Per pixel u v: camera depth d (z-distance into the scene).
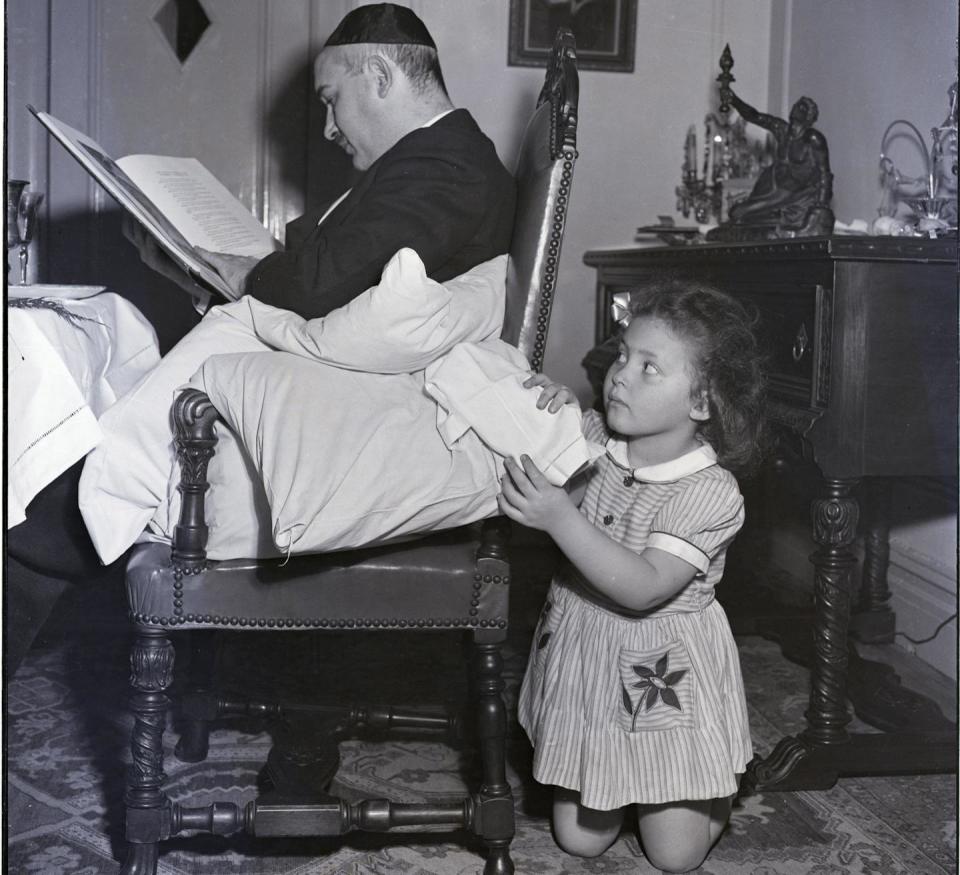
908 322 2.39
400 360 1.87
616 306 2.35
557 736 2.00
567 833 2.08
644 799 1.91
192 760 2.43
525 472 1.83
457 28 4.38
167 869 1.99
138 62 4.23
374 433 1.80
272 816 1.88
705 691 1.96
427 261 2.07
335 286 2.02
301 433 1.77
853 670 2.89
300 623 1.87
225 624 1.86
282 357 1.87
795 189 3.51
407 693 2.87
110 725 2.64
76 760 2.44
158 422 1.94
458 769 2.46
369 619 1.88
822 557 2.47
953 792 2.42
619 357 2.03
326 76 2.33
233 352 1.97
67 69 4.16
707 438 2.05
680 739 1.92
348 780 2.38
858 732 2.69
